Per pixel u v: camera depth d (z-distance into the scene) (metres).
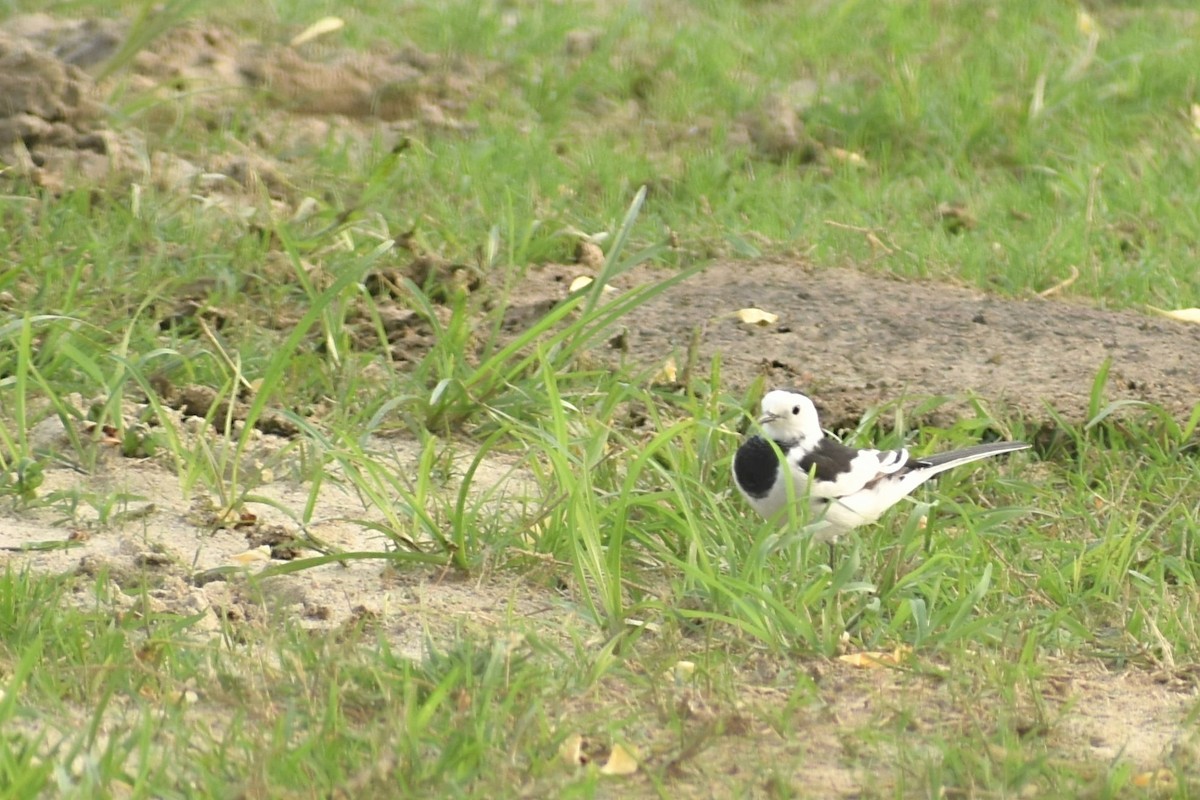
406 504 10.06
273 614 8.81
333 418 11.22
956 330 13.68
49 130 15.44
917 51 21.33
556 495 9.77
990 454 10.54
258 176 15.49
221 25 19.33
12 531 9.51
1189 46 21.72
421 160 16.69
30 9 18.77
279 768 6.87
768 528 9.13
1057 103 19.69
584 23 21.70
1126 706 8.27
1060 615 8.88
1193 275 15.40
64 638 8.06
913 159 18.62
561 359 11.43
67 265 13.07
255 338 12.27
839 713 8.01
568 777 7.20
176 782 6.82
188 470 10.15
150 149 15.82
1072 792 7.17
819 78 20.39
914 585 9.27
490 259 14.12
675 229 15.90
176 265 13.41
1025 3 23.38
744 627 8.45
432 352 11.66
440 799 6.78
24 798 6.40
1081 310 14.45
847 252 15.71
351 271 10.68
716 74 20.33
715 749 7.57
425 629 8.45
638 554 9.55
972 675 8.38
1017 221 16.92
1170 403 12.40
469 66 19.69
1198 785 7.35
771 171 18.09
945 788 7.18
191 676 7.89
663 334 13.21
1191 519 10.23
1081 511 10.68
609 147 18.20
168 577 9.03
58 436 10.70
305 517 9.56
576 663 8.26
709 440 10.61
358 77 18.69
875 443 11.66
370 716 7.59
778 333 13.38
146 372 11.46
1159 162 18.47
